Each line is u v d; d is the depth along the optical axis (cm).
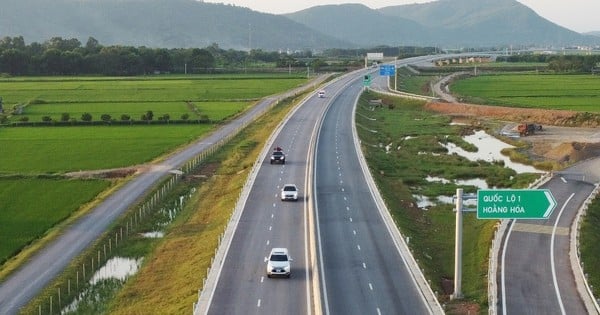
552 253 7662
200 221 9088
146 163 12469
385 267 6850
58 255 7531
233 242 7588
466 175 12362
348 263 6950
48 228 8550
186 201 10281
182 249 7869
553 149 14625
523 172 12688
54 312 6253
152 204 9738
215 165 12725
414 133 17188
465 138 16825
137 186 10706
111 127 16800
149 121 17262
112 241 8150
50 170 11775
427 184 11650
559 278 6906
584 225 8638
